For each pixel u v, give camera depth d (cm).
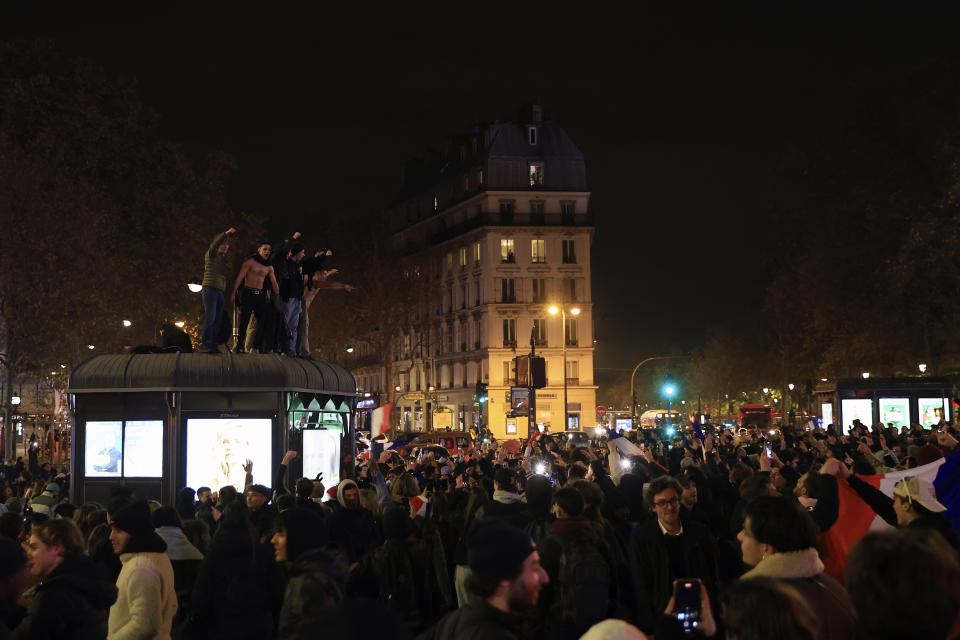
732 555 736
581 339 9600
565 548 694
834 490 761
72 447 2091
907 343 5641
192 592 764
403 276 9175
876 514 757
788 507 529
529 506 921
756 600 343
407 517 838
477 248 9800
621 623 352
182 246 5366
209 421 2066
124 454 2059
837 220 5916
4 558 603
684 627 476
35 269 4441
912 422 4409
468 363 9975
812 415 5616
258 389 2069
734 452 2347
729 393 13538
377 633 314
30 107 4912
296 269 2405
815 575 523
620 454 1622
